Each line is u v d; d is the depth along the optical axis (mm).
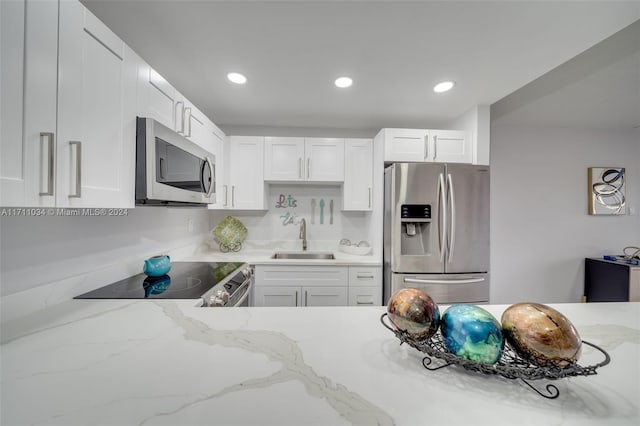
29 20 659
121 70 1001
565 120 2814
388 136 2234
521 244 3033
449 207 2027
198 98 2051
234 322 804
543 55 1467
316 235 2787
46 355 620
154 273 1441
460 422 421
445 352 544
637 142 3088
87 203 841
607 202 3051
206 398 468
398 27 1250
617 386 509
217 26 1258
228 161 2402
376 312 884
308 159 2434
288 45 1398
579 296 3066
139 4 1122
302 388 494
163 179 1196
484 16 1171
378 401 462
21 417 427
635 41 1511
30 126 665
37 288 949
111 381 518
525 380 513
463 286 2023
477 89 1872
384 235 2236
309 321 808
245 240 2742
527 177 3025
